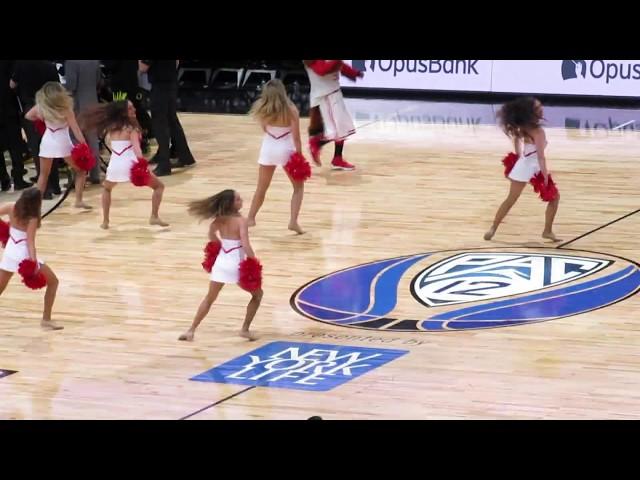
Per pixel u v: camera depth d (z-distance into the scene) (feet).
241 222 53.11
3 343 54.70
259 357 52.08
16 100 83.46
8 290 62.69
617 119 107.86
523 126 66.39
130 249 69.46
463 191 81.35
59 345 54.29
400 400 46.24
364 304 58.95
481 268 63.93
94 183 86.84
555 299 58.80
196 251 69.05
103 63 100.27
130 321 57.36
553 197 67.10
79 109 84.38
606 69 115.03
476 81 119.65
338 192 81.87
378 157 92.89
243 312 58.34
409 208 77.05
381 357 51.55
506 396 46.47
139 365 51.44
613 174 85.71
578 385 47.65
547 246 67.92
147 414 45.39
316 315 57.57
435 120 109.19
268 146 70.90
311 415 44.73
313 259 66.39
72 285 62.95
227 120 111.75
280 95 69.87
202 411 45.55
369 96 123.24
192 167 90.99
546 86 117.39
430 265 64.75
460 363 50.57
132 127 72.90
